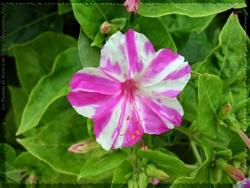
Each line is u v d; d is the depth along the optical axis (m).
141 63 0.07
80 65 0.08
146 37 0.07
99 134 0.07
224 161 0.08
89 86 0.07
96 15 0.07
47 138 0.08
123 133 0.07
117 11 0.07
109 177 0.08
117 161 0.08
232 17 0.08
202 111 0.07
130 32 0.07
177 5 0.07
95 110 0.07
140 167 0.08
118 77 0.07
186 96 0.08
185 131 0.08
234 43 0.08
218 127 0.08
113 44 0.07
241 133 0.08
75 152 0.08
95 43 0.07
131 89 0.07
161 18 0.08
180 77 0.07
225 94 0.08
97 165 0.08
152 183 0.08
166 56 0.07
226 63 0.08
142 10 0.07
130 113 0.07
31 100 0.08
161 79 0.07
